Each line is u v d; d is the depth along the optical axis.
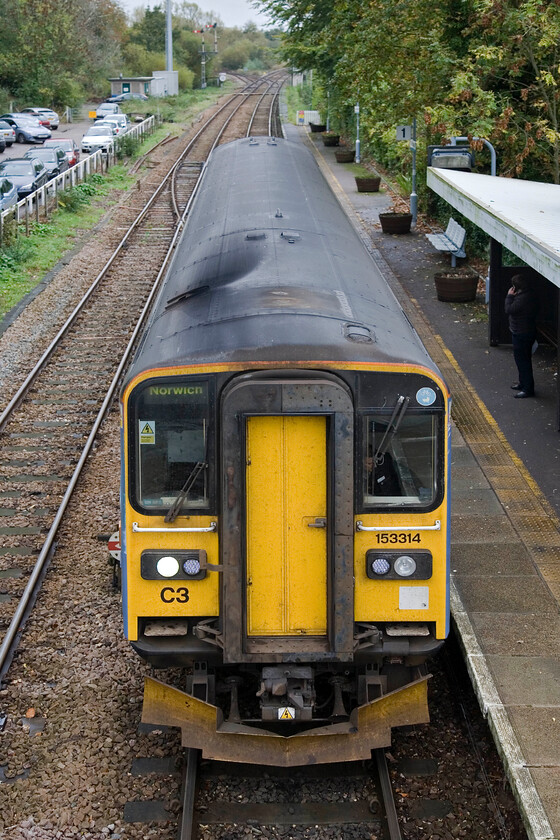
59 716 11.63
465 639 11.98
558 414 18.66
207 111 104.69
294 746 10.16
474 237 33.72
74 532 16.34
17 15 99.94
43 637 13.23
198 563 10.11
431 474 10.20
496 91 31.62
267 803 10.26
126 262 36.50
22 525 16.62
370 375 9.95
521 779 9.46
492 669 11.36
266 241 14.12
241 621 9.94
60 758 10.90
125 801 10.23
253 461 9.84
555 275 14.64
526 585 13.34
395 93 34.91
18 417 21.56
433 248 35.97
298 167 22.77
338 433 9.69
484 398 20.73
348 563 9.91
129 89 119.06
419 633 10.45
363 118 53.53
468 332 25.52
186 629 10.42
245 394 9.59
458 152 29.80
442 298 28.48
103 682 12.31
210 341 10.23
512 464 17.44
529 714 10.51
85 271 35.03
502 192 22.73
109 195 51.59
